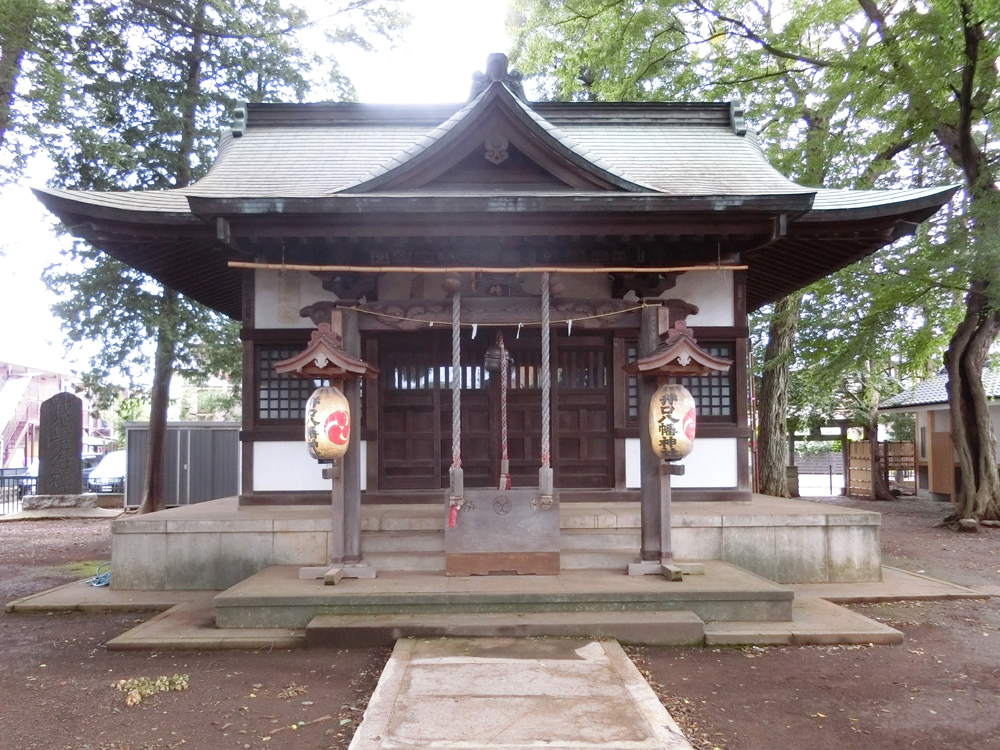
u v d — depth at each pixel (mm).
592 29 16672
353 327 7258
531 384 9180
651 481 7105
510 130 7137
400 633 5879
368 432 8969
